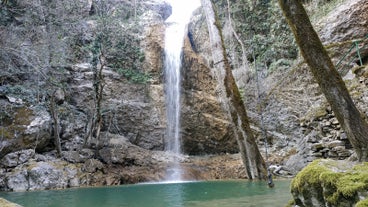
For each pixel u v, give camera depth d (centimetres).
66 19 1168
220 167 1159
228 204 396
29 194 689
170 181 1030
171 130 1415
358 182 211
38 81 989
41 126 1005
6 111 959
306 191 255
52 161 958
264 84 1195
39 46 980
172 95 1457
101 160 1082
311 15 1199
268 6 1323
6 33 923
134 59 1353
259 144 1193
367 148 271
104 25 1188
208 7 820
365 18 950
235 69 1330
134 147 1243
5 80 1053
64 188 845
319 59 300
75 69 1249
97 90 1166
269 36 1313
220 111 1367
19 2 1050
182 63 1472
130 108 1334
